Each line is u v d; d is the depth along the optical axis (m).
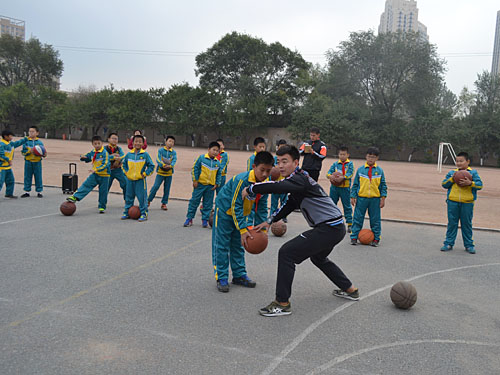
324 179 20.28
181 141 60.12
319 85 55.84
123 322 4.10
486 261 7.02
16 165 19.27
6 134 10.97
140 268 5.87
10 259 6.04
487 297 5.27
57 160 23.02
